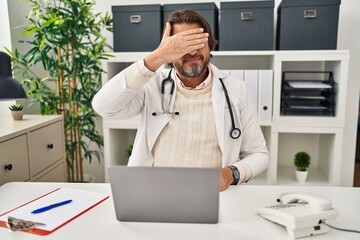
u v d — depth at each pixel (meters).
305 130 2.00
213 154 1.25
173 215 0.83
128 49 2.10
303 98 2.07
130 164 1.28
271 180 2.07
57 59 2.17
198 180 0.79
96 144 2.58
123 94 1.09
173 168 0.79
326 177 2.19
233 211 0.90
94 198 1.00
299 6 1.91
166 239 0.76
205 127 1.25
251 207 0.92
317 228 0.77
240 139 1.29
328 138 2.14
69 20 2.00
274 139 2.03
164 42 1.02
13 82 1.17
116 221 0.85
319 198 0.81
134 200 0.82
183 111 1.26
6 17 2.17
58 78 2.15
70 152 2.21
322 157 2.29
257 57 2.32
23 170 1.52
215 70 1.33
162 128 1.25
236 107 1.29
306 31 1.93
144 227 0.81
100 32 2.37
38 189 1.08
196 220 0.83
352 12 2.15
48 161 1.76
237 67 2.35
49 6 2.15
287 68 2.31
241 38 1.99
